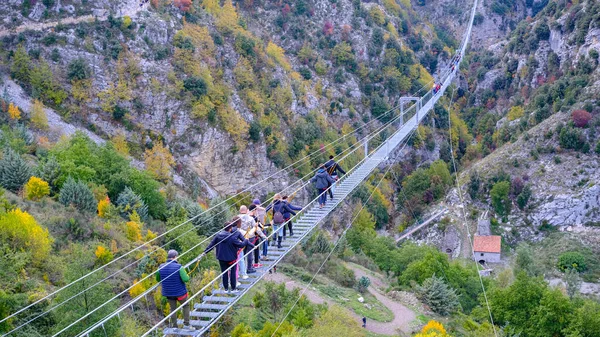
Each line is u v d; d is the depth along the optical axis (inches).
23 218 1595.7
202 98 3838.6
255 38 4857.3
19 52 3639.3
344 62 5639.8
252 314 1686.8
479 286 2456.9
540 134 4800.7
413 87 5851.4
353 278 2246.6
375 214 4261.8
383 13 6594.5
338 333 1553.9
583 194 4313.5
